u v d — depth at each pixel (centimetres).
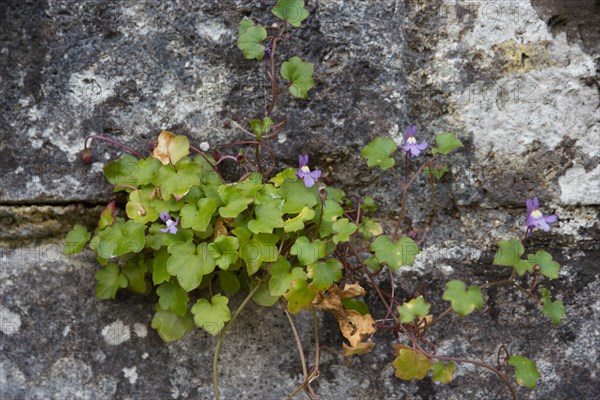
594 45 53
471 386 55
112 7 53
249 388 55
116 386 55
